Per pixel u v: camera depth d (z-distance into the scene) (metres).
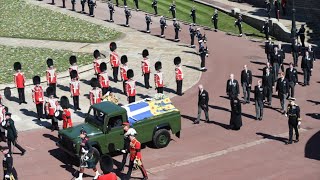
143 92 51.44
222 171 35.41
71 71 47.16
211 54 63.88
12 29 74.62
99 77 49.09
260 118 44.47
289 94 48.25
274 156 37.72
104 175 27.06
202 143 39.91
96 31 72.75
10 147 37.56
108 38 69.69
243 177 34.50
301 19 75.88
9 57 62.53
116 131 36.31
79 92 49.38
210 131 42.22
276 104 48.31
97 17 79.62
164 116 38.62
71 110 46.53
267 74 47.53
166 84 53.56
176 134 39.91
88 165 33.38
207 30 74.81
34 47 66.44
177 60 50.22
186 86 53.03
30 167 36.06
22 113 46.03
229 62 60.72
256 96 44.19
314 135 41.25
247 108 47.28
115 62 53.94
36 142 40.09
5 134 39.72
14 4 86.06
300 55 63.28
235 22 72.38
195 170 35.53
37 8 83.81
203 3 85.69
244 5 85.12
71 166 36.22
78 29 73.69
